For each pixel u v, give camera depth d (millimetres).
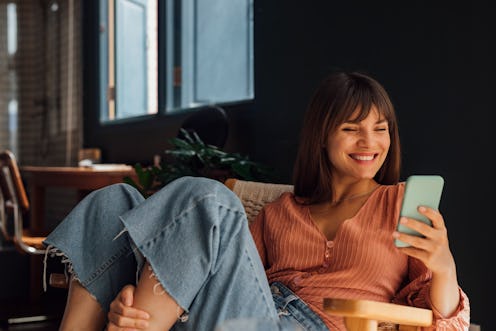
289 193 1635
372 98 1468
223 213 1293
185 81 3617
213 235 1261
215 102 3387
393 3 2232
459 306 1271
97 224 1406
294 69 2660
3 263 3562
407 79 2180
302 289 1454
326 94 1507
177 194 1301
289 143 2689
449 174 2035
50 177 3338
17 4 5496
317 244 1480
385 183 1558
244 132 2977
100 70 4395
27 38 5422
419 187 1157
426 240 1167
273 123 2781
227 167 2676
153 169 2723
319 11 2533
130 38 4195
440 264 1183
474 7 1975
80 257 1388
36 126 5273
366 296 1411
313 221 1519
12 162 2938
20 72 5449
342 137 1467
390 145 1533
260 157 2863
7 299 3525
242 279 1280
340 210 1509
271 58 2781
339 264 1441
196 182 1315
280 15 2727
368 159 1462
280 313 1398
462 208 1993
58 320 3145
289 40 2682
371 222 1447
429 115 2105
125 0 4234
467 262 1973
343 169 1478
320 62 2531
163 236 1265
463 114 2000
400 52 2207
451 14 2043
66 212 4680
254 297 1284
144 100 4059
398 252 1424
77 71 4586
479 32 1960
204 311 1261
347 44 2412
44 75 5152
